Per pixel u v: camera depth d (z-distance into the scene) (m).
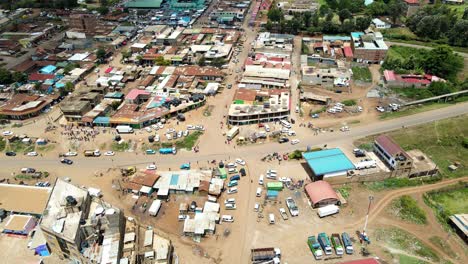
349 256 96.81
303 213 111.12
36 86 187.25
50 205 93.06
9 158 138.62
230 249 100.00
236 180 124.44
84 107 160.50
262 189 120.88
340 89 184.75
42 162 135.88
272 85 188.38
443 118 156.00
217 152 139.50
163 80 192.50
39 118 164.50
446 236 102.38
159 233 105.25
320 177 122.56
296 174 127.38
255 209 112.75
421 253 97.12
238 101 166.50
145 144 144.62
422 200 114.88
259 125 155.75
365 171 123.81
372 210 111.56
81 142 146.50
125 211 112.88
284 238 103.00
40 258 96.75
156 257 91.38
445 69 194.62
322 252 97.75
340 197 115.94
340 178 121.75
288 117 160.88
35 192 113.38
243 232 105.25
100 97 175.62
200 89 184.12
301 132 150.62
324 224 107.06
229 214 111.44
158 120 158.88
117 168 131.75
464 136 144.38
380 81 194.50
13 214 109.00
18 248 99.81
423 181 122.44
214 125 156.75
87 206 95.50
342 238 101.19
